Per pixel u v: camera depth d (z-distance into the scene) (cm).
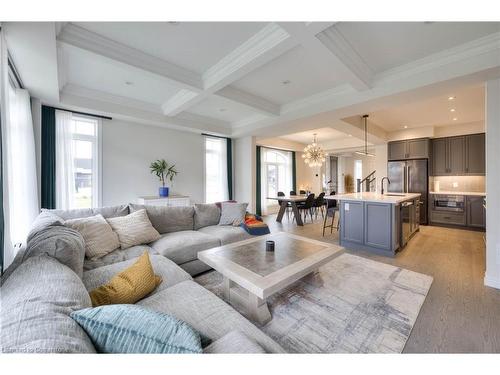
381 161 668
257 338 112
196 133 576
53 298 92
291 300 217
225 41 244
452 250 370
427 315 194
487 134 250
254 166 611
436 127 582
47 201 360
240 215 368
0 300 88
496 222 244
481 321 185
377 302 214
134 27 220
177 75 297
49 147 363
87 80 336
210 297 149
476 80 256
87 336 81
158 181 512
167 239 272
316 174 981
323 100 373
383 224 350
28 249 149
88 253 213
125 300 140
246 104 383
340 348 158
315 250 238
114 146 446
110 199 442
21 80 271
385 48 250
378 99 315
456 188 578
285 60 277
